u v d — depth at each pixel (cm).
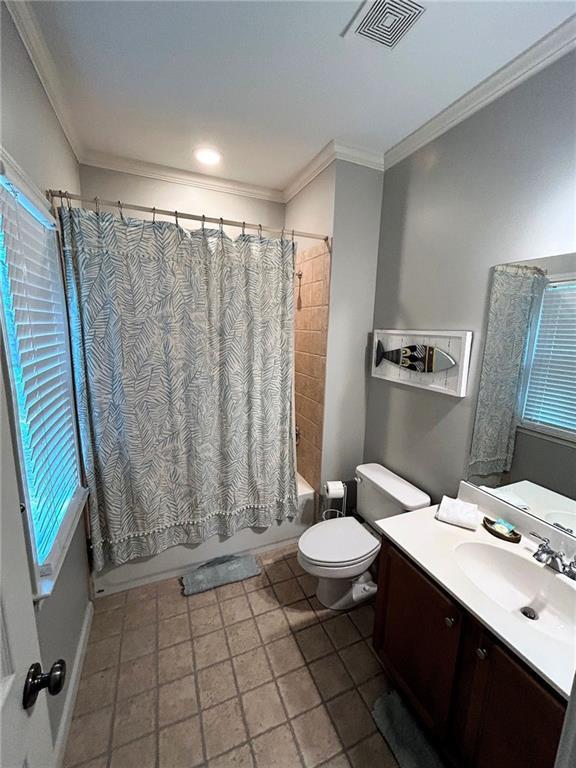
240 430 202
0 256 92
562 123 115
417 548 124
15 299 101
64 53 126
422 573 119
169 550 198
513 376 134
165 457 186
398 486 186
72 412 156
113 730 124
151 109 160
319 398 221
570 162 114
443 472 171
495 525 134
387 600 137
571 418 115
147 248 167
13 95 104
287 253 197
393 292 200
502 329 138
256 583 197
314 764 116
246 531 218
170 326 176
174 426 184
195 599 185
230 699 135
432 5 105
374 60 128
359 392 225
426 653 117
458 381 156
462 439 159
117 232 160
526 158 127
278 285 199
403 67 131
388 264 203
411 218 184
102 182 209
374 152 195
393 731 124
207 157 205
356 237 204
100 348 162
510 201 133
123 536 179
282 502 221
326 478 226
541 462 125
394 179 195
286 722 128
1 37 96
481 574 123
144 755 117
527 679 83
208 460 195
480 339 148
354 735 124
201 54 127
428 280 175
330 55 126
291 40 120
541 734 80
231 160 209
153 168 216
